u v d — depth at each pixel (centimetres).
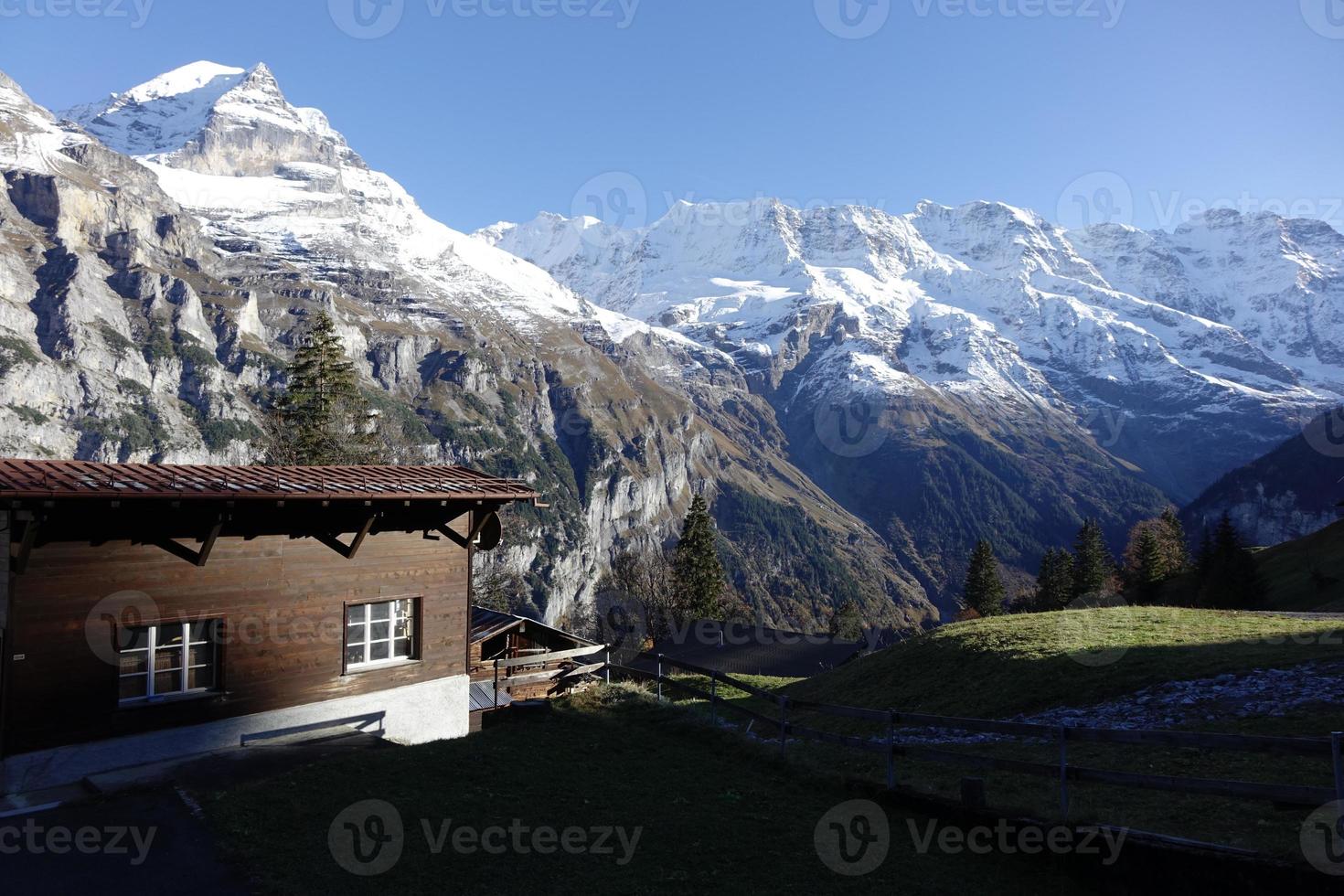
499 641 2928
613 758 1586
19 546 1292
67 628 1351
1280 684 1897
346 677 1733
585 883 1003
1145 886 962
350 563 1752
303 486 1608
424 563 1892
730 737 1727
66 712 1343
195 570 1512
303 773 1362
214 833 1104
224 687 1543
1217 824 1127
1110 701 2081
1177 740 1017
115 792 1261
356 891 955
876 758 1873
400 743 1633
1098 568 10431
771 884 1010
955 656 2847
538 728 1811
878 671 3075
